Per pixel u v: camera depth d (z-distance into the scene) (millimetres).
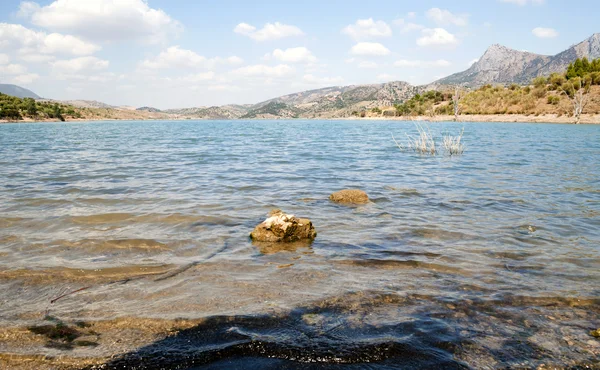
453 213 9172
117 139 38312
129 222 8195
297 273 5496
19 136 42875
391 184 13133
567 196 11008
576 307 4461
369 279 5273
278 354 3459
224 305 4453
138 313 4250
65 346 3604
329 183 13328
